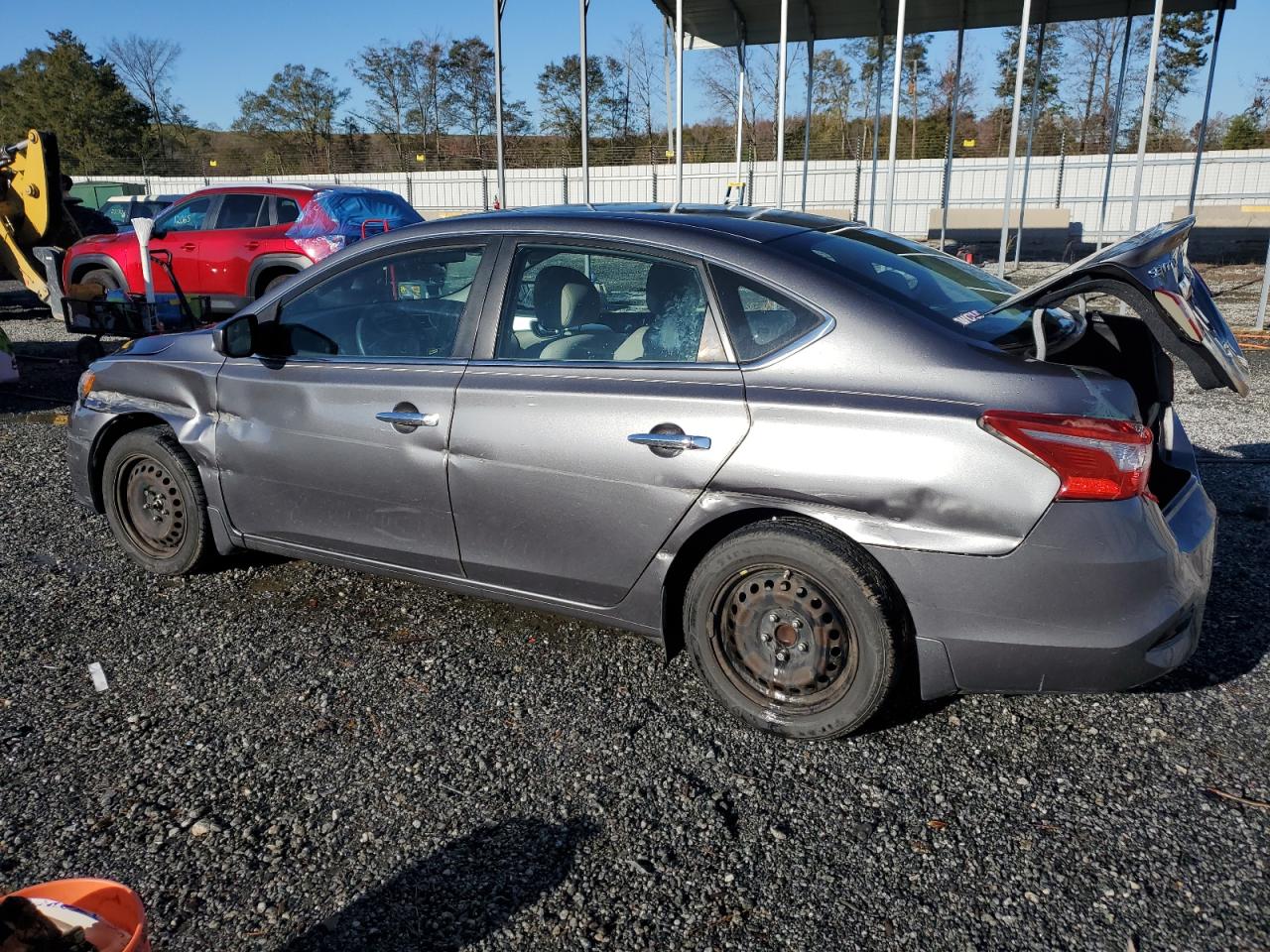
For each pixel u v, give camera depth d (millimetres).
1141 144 11992
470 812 2656
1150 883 2355
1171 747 2941
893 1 16016
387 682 3379
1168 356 3320
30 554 4586
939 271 3363
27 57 64875
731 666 3062
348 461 3588
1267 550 4543
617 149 39156
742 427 2852
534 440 3178
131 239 10758
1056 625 2596
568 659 3545
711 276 3049
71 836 2551
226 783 2787
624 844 2525
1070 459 2525
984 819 2613
